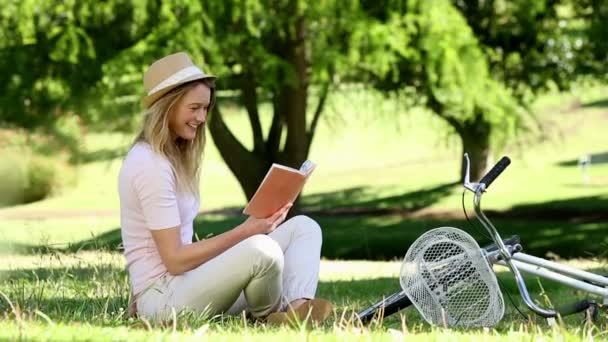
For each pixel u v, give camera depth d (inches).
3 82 1053.2
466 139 1427.2
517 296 478.0
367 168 2124.8
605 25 1255.5
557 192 1738.4
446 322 286.0
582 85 1363.2
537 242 1358.3
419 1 1060.5
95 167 1798.7
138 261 293.0
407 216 1619.1
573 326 301.0
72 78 1047.0
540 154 2118.6
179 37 970.7
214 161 2260.1
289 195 289.9
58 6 1007.0
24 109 1057.5
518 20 1293.1
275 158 1245.7
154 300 289.1
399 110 1251.2
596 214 1539.1
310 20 1019.9
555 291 501.4
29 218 1425.9
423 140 2372.0
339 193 1872.5
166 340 233.0
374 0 1080.2
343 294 495.2
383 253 1312.7
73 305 329.4
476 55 1095.0
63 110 1061.1
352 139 2394.2
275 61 1024.2
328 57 1031.0
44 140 1081.4
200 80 291.0
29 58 1048.8
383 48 1020.5
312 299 288.2
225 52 1016.9
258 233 292.5
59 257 414.9
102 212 1563.7
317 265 301.7
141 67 967.6
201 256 285.6
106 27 1036.5
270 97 1315.2
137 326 271.6
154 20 991.0
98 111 1061.1
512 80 1328.7
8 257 454.9
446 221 1546.5
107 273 398.9
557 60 1312.7
